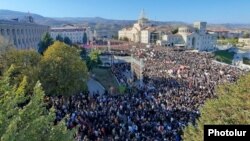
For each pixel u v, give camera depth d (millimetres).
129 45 181875
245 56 170250
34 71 44344
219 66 91500
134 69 80875
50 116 11570
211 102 16062
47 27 170125
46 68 45562
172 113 36844
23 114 10227
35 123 10258
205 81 62625
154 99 42938
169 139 29391
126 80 67312
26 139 9609
